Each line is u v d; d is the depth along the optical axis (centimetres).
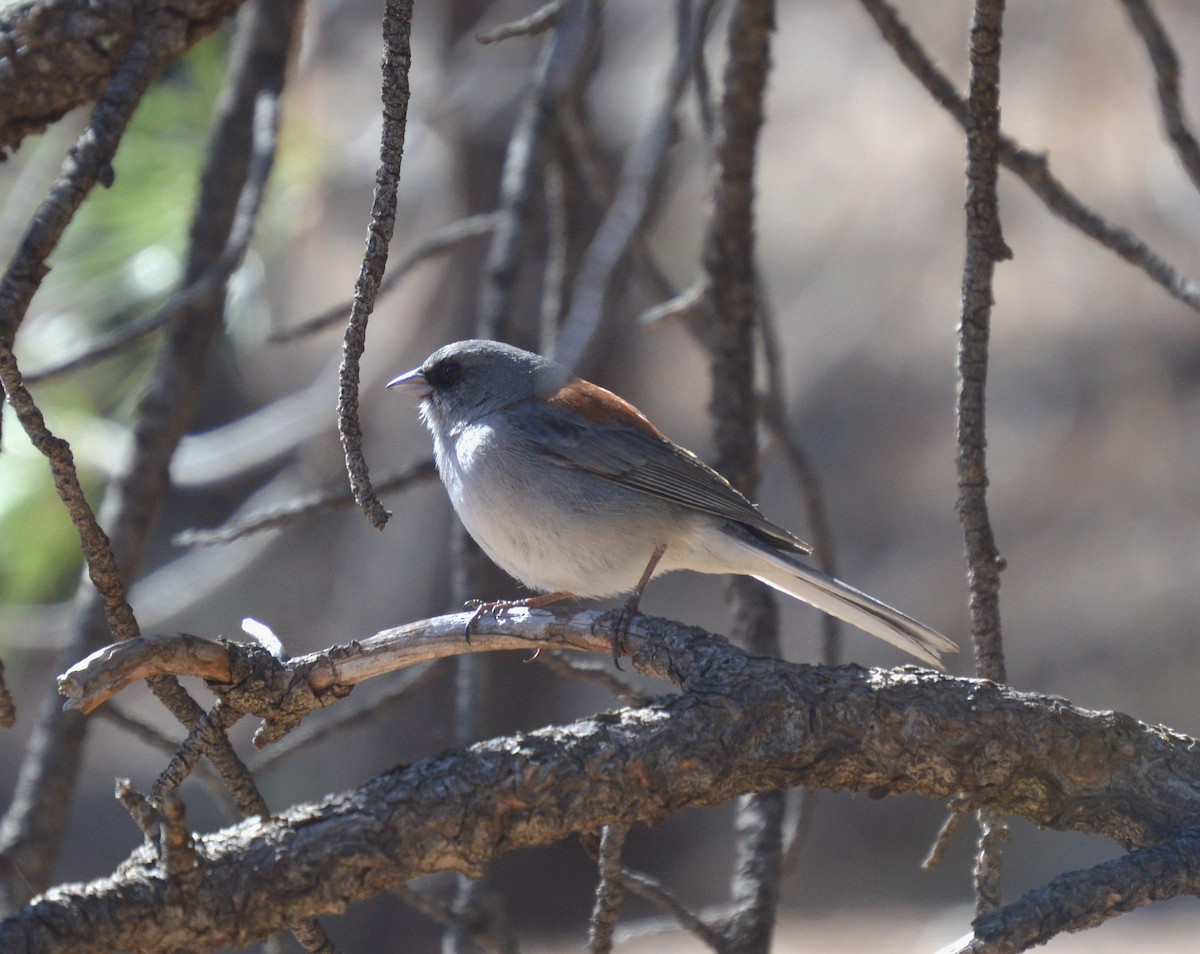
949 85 759
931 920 1977
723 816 2234
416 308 1767
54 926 417
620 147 1794
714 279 896
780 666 496
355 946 1753
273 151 830
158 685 494
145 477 910
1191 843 441
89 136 577
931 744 478
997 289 3134
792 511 2927
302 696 518
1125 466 2853
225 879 435
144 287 1065
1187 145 720
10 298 541
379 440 1798
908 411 3105
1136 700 2414
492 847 454
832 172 3042
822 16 2912
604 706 1881
